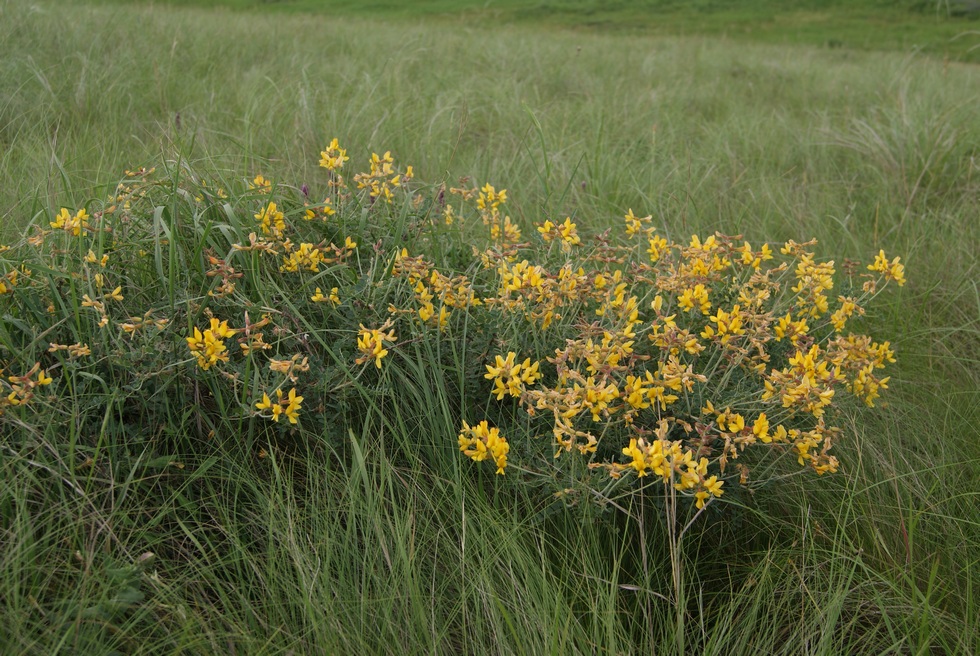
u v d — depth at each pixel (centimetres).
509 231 284
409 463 214
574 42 1165
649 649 183
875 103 689
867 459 238
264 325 204
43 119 399
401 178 294
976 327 318
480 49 837
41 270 205
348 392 206
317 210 266
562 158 440
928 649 184
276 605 174
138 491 197
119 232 239
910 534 203
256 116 458
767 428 190
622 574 204
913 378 289
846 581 204
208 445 206
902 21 2642
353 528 186
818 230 386
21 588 166
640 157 492
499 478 210
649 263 313
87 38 589
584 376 218
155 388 199
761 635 194
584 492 191
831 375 200
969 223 398
